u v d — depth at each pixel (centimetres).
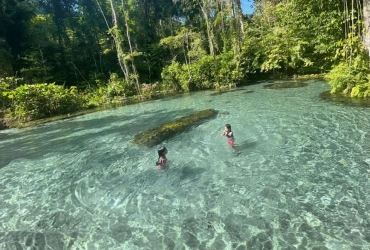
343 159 642
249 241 417
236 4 2733
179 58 3709
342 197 498
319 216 454
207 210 517
